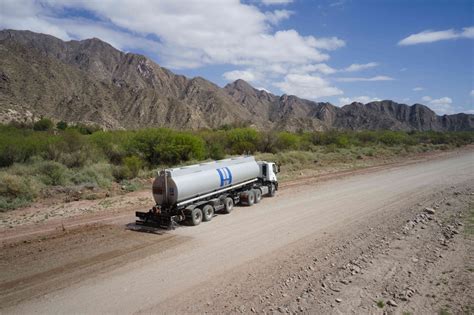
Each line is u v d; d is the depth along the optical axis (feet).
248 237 40.57
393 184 76.59
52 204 56.39
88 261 33.30
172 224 42.88
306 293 26.66
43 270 31.27
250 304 25.35
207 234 41.70
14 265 32.30
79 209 53.26
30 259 33.71
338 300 25.36
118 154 97.14
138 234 41.55
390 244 36.94
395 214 50.55
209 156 110.63
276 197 63.62
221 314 24.17
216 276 30.14
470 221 43.93
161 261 33.42
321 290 27.07
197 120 486.38
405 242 37.40
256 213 51.85
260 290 27.48
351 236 40.63
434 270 29.94
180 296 26.76
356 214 51.01
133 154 95.45
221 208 50.98
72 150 93.20
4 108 296.30
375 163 117.91
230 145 132.77
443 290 26.37
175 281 29.25
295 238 40.16
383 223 45.83
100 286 28.35
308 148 160.04
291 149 141.38
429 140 240.94
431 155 147.74
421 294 26.02
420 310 23.82
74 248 36.70
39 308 25.09
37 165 77.61
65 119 399.85
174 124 470.39
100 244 37.99
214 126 541.34
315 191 69.00
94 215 50.03
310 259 33.68
